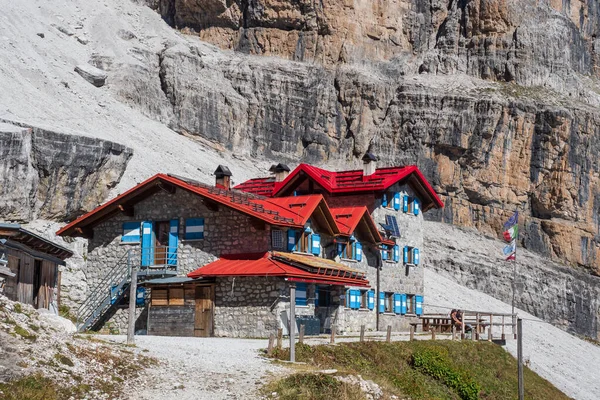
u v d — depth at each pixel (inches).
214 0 4840.1
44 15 4313.5
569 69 5275.6
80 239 2455.7
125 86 4116.6
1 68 3398.1
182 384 1107.3
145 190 2030.0
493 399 1871.3
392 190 2502.5
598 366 3191.4
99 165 2770.7
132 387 1071.0
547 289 4224.9
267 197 2380.7
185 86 4328.3
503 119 4655.5
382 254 2436.0
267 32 4869.6
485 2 5182.1
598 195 4749.0
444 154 4667.8
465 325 2343.8
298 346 1481.3
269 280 1854.1
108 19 4579.2
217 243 1966.0
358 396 1146.7
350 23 4948.3
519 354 1750.7
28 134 2513.5
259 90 4628.4
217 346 1480.1
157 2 4997.5
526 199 4665.4
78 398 984.9
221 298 1893.5
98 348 1176.2
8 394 917.2
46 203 2586.1
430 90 4795.8
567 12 5649.6
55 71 3796.8
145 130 3873.0
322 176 2497.5
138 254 2039.9
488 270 4092.0
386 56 5098.4
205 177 3730.3
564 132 4638.3
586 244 4662.9
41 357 1049.5
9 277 1378.0
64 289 2202.3
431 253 4057.6
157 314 1939.0
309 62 4867.1
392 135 4734.3
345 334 2135.8
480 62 5132.9
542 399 2058.3
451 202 4608.8
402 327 2493.8
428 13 5280.5
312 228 2121.1
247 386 1126.4
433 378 1695.4
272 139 4594.0
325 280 1973.4
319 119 4719.5
